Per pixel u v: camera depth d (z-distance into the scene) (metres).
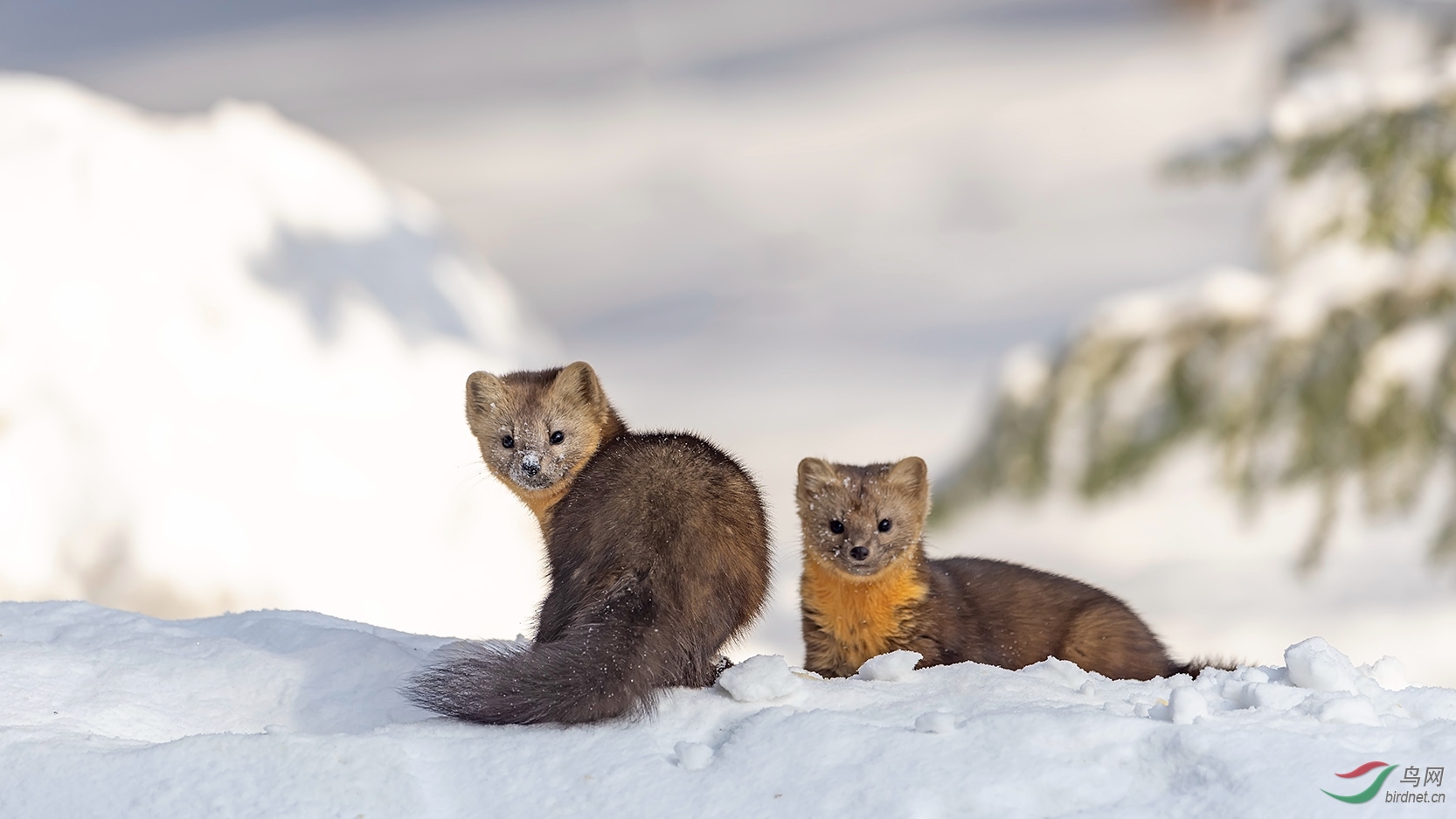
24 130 17.77
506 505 16.38
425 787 5.40
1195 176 14.29
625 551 6.57
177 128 19.47
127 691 6.46
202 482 15.09
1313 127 13.84
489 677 6.08
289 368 16.69
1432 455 13.51
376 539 15.52
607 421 8.51
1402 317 13.63
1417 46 15.43
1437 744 5.14
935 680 6.58
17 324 15.34
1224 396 14.23
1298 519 23.56
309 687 6.64
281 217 18.86
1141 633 8.48
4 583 14.00
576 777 5.42
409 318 18.98
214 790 5.22
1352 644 18.98
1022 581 8.72
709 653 6.52
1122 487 14.94
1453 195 13.51
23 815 5.15
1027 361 15.70
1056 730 5.36
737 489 7.08
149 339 15.93
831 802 5.11
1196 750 5.11
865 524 8.08
